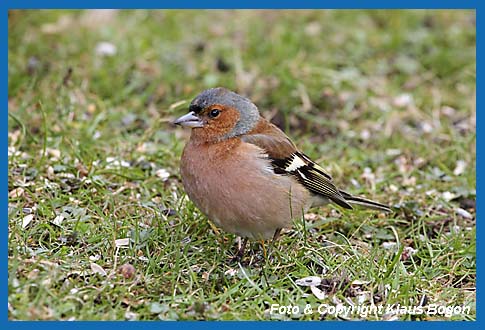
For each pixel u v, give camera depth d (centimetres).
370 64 1789
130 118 1507
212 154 1061
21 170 1262
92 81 1603
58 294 954
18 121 1360
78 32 1755
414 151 1498
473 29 1956
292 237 1164
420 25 1969
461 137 1542
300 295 1013
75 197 1205
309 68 1698
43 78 1591
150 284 1014
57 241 1094
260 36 1827
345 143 1516
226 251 1127
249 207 1053
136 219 1157
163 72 1655
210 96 1077
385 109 1628
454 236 1193
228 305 977
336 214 1265
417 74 1773
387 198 1327
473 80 1761
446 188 1365
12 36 1686
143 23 1853
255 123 1102
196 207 1119
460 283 1100
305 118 1584
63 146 1373
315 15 1956
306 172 1112
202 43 1783
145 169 1338
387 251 1157
